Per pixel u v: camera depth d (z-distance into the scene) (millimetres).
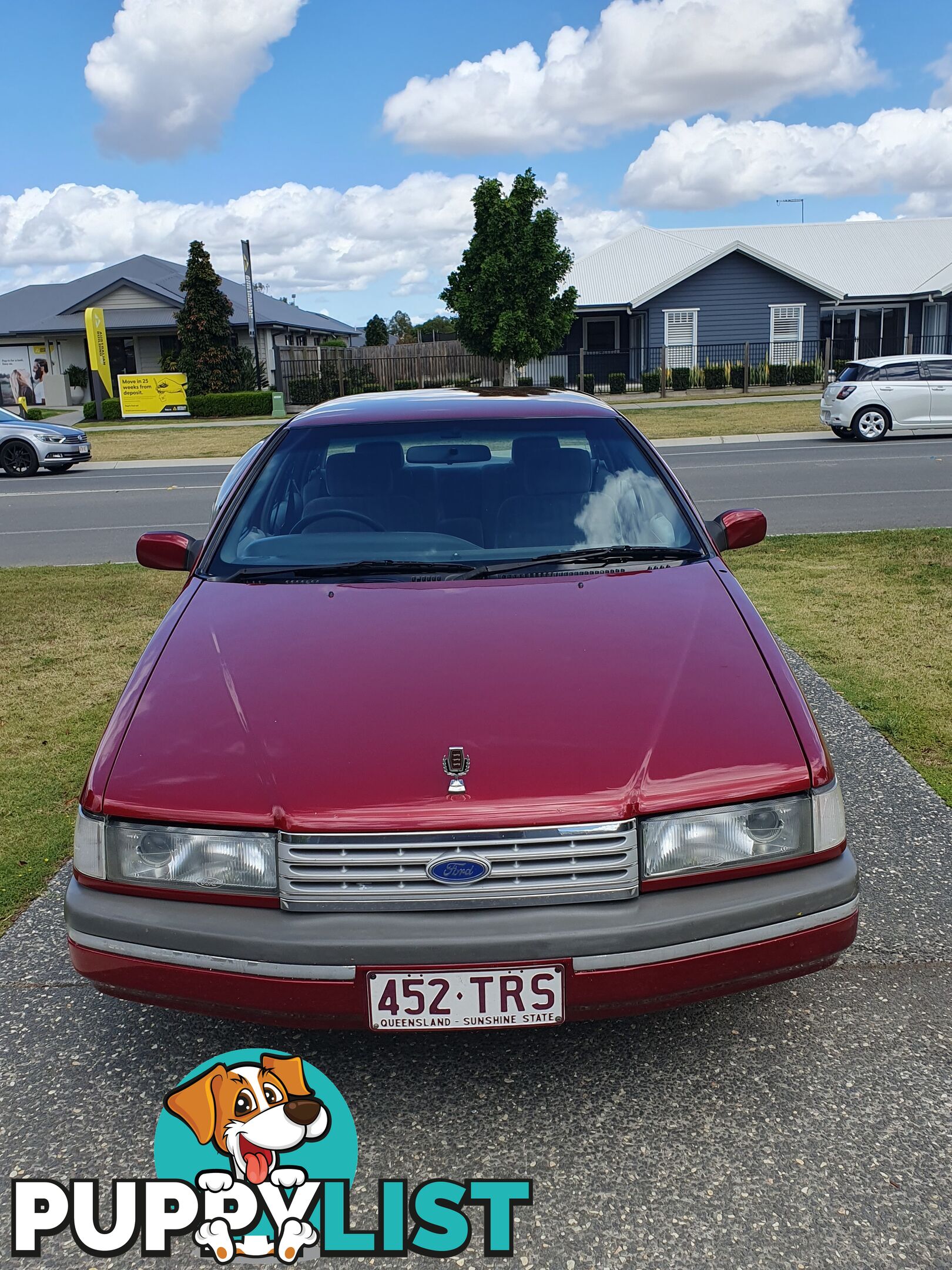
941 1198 2143
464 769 2266
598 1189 2199
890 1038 2643
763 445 18125
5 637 6695
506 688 2535
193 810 2268
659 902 2232
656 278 34938
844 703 4941
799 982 2891
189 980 2232
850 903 2328
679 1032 2707
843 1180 2195
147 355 37375
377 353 33562
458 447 3803
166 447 22078
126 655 6242
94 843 2332
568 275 35750
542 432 3867
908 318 35531
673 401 28766
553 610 2949
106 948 2277
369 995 2170
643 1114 2414
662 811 2244
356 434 3873
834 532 9406
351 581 3246
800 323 33562
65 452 18125
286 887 2221
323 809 2217
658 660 2664
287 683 2611
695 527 3537
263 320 37125
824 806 2342
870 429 18031
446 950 2146
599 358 34969
